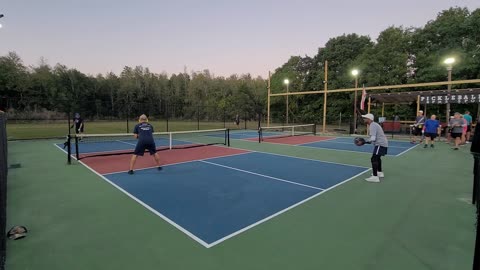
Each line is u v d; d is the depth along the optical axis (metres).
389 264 2.82
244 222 3.92
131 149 11.89
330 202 4.83
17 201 4.80
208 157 9.76
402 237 3.46
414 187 5.84
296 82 40.56
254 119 45.28
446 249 3.14
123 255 3.00
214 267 2.76
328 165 8.33
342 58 38.09
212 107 45.38
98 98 44.28
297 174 7.05
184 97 52.62
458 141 12.05
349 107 34.31
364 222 3.94
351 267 2.77
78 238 3.40
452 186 5.93
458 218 4.08
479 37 25.03
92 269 2.72
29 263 2.83
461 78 24.98
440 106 25.84
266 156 10.06
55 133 19.30
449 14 28.00
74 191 5.41
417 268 2.75
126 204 4.66
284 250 3.12
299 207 4.57
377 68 29.16
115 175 6.81
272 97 40.94
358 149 12.20
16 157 9.52
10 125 27.38
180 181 6.24
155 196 5.11
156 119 39.75
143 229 3.67
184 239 3.38
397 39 29.33
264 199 4.98
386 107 28.08
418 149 12.30
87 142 14.84
